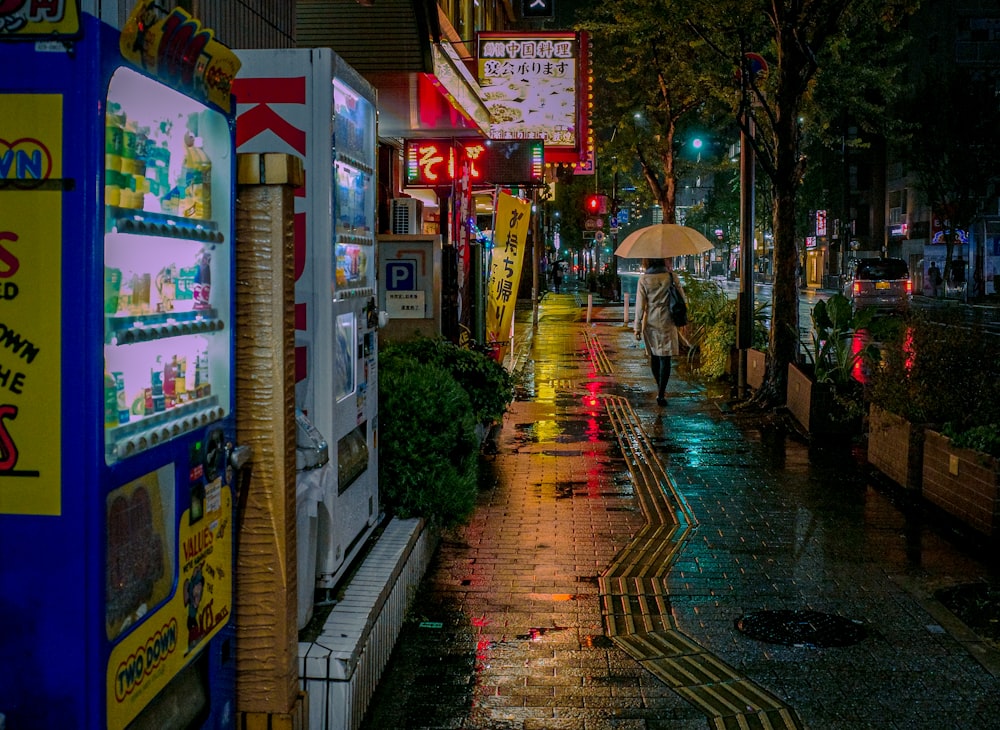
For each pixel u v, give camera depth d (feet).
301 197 15.37
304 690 12.83
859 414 34.50
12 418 8.23
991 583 20.06
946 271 159.53
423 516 20.31
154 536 9.35
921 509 26.04
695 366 61.62
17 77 8.07
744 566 21.33
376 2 30.73
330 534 15.37
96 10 8.03
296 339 15.39
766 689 15.10
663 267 45.09
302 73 15.33
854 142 90.33
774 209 42.96
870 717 14.16
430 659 16.30
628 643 16.94
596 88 91.81
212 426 10.59
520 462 32.96
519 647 16.81
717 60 56.65
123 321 8.68
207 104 10.32
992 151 151.02
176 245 10.17
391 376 20.38
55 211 8.09
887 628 17.63
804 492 28.25
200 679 10.80
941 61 184.14
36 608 8.32
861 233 228.63
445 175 42.98
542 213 147.33
